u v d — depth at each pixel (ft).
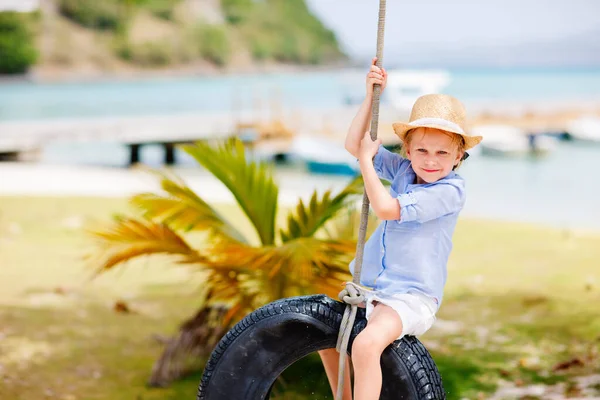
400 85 90.63
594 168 66.18
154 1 351.67
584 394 15.28
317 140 72.23
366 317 10.39
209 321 16.42
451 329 19.53
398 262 10.50
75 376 16.14
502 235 31.58
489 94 181.06
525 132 82.12
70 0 316.81
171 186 16.03
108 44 324.39
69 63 306.55
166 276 24.77
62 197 38.32
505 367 16.85
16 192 39.75
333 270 14.97
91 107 150.10
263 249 14.55
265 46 403.13
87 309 21.04
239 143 16.52
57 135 67.41
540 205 48.26
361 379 9.82
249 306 15.51
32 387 15.39
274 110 85.10
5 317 19.88
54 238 29.55
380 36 10.82
